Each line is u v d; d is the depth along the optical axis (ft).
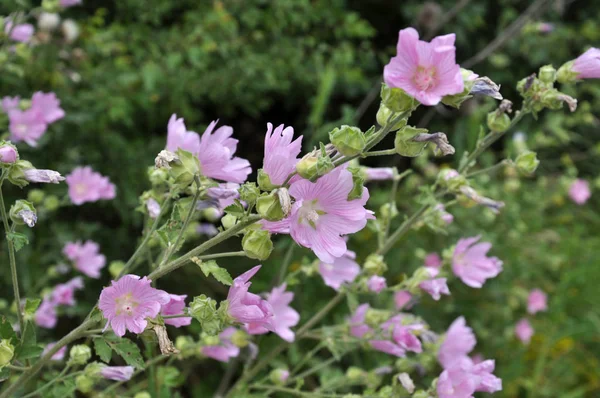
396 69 2.39
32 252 4.80
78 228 5.00
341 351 3.61
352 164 3.20
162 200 3.05
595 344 6.01
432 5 6.91
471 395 2.96
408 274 5.43
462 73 2.45
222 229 2.66
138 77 5.48
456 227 5.63
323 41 7.22
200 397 4.80
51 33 5.21
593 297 6.08
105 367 2.91
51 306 3.73
